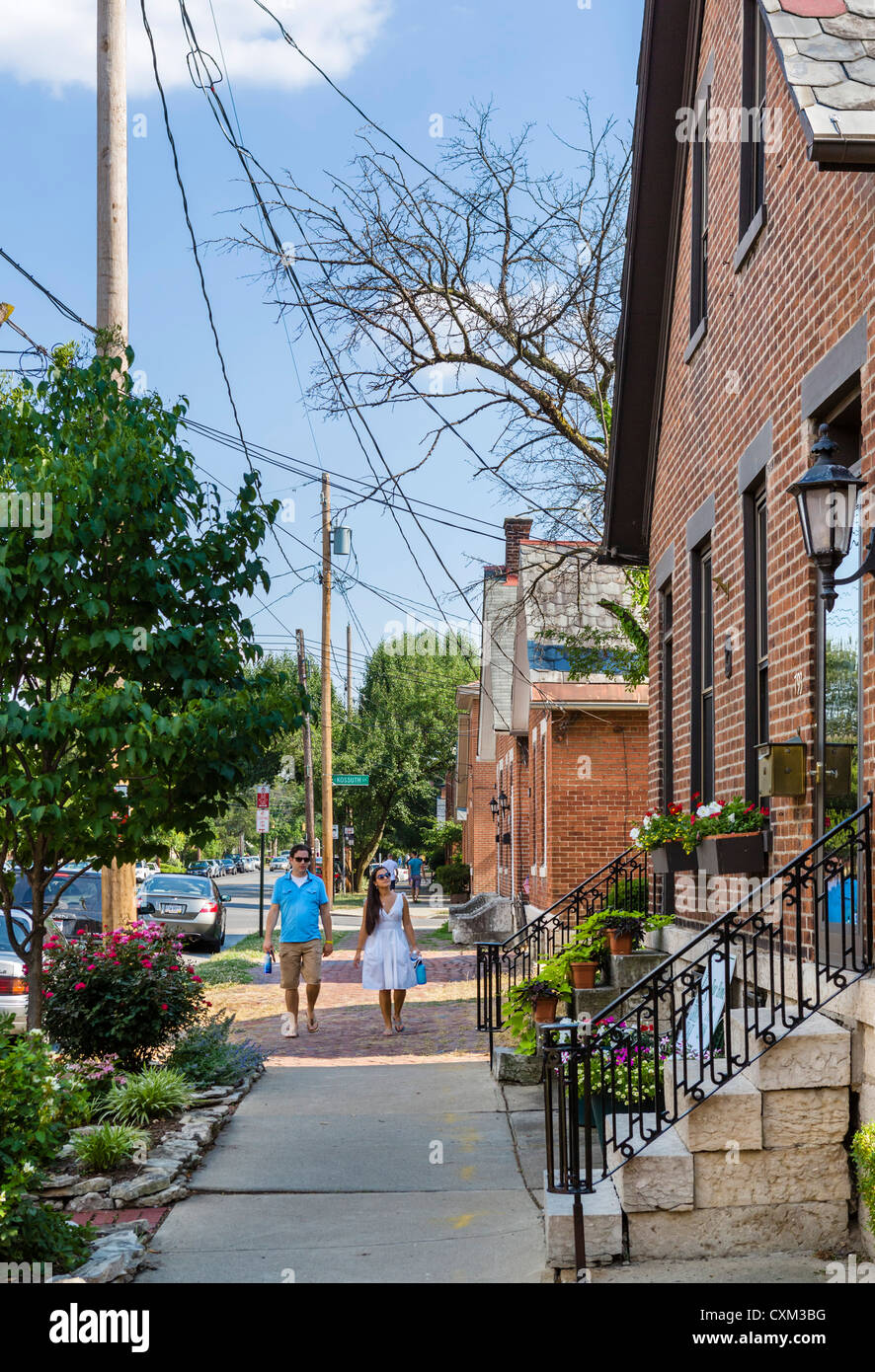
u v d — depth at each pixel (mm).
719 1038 7875
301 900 13461
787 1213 6090
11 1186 5258
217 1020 12883
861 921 6293
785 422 7840
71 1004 9398
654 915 11492
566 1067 6551
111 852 8266
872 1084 5965
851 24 5941
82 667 8211
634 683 18219
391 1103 9703
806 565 7367
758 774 8625
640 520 13648
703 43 10820
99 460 7668
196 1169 7707
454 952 24891
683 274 11398
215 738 7656
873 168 5348
